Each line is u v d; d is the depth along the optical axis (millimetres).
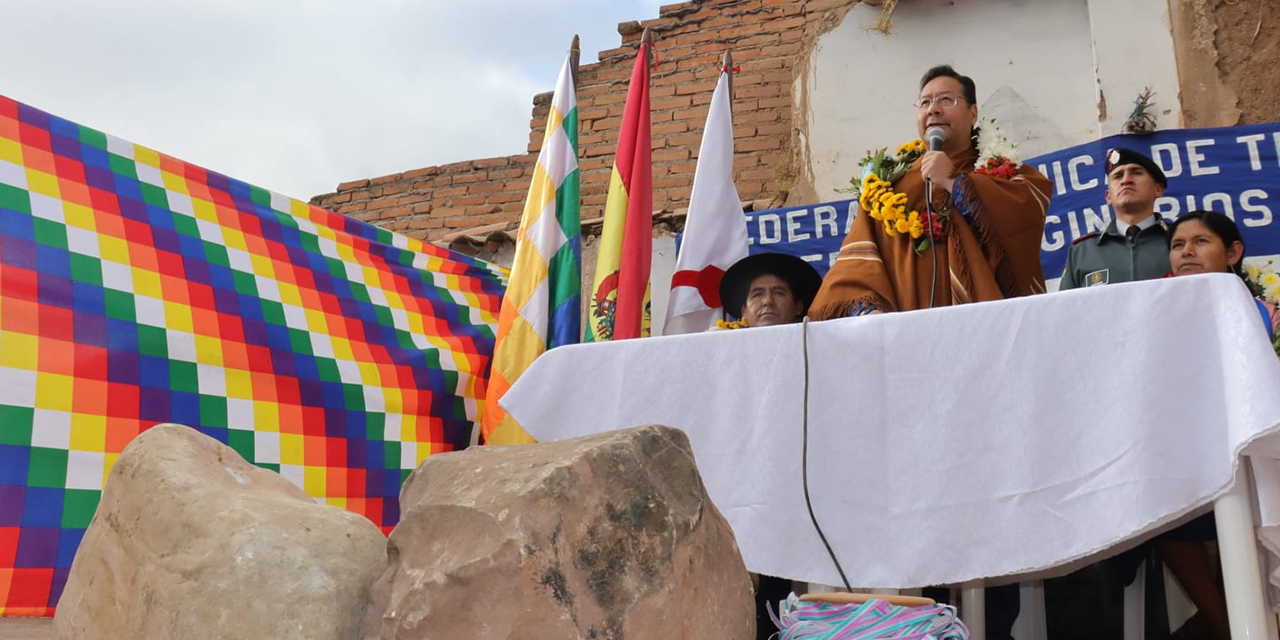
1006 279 2633
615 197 4121
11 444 2643
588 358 2141
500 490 1227
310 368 3553
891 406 1834
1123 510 1596
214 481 1569
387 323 4004
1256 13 4926
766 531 1876
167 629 1338
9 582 2543
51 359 2803
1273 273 4172
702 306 3953
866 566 1782
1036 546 1663
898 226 2629
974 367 1783
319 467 3457
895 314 1874
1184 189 4371
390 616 1195
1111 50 5109
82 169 3172
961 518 1729
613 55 6699
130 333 3025
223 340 3303
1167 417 1608
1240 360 1528
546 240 4047
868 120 5621
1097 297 1719
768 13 6320
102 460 2824
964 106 2891
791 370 1934
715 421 1987
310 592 1334
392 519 3641
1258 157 4324
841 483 1838
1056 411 1703
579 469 1252
